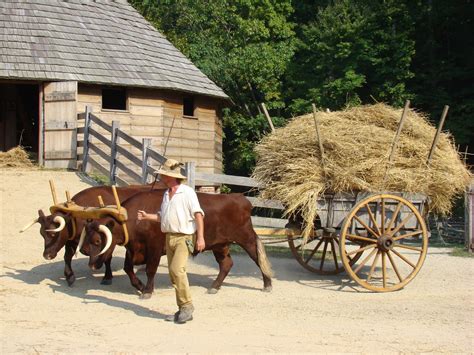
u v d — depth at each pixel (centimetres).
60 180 1711
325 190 1033
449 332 777
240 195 1017
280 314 859
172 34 3284
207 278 1114
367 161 1020
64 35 2097
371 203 1041
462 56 3055
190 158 2284
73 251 995
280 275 1163
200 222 791
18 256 1163
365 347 698
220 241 987
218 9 3291
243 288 1038
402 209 1052
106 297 936
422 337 749
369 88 3056
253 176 1102
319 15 3200
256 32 3198
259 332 756
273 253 1405
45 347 672
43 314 823
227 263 1012
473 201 1545
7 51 1973
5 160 1959
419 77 2994
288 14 3434
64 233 938
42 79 1941
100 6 2322
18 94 2495
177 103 2241
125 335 730
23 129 2483
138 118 2122
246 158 3206
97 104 2058
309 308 900
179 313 797
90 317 816
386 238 1021
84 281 1035
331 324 806
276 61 3128
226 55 3198
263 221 1555
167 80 2155
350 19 3031
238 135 3288
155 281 1062
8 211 1422
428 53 3056
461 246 1659
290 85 3344
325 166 1022
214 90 2338
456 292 1039
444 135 1103
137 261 939
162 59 2264
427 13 3009
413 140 1063
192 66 2373
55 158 1947
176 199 794
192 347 681
